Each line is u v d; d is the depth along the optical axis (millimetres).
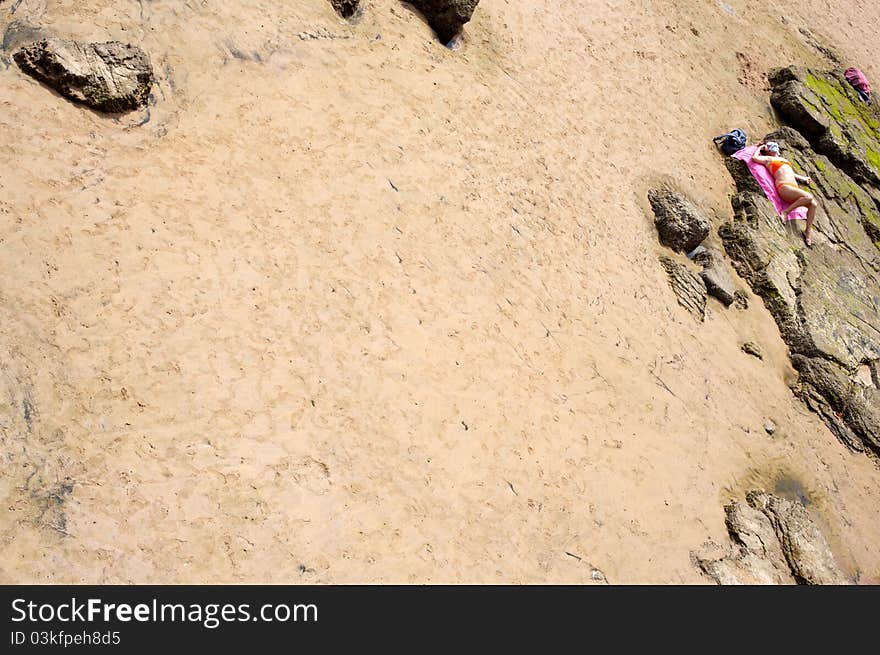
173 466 7180
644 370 11508
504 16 14508
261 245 8984
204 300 8250
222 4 10562
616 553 9258
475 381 9516
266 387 8039
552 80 14359
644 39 17375
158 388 7512
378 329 9164
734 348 13414
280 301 8703
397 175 10742
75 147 8500
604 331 11453
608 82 15477
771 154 16828
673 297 13086
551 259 11633
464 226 10938
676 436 11125
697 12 19906
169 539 6840
